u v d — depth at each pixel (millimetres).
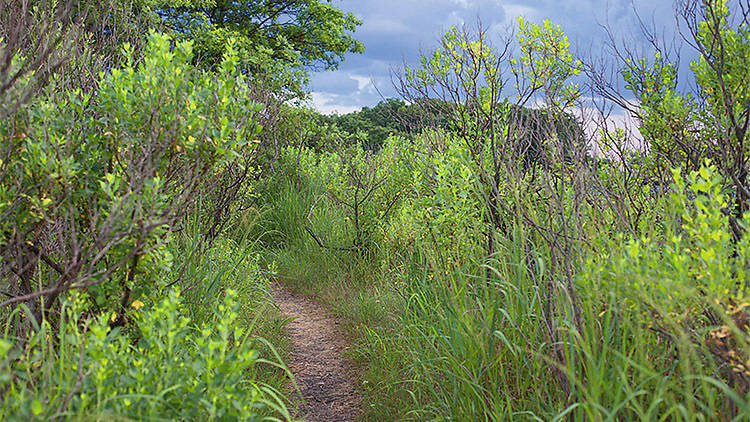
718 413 2270
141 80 2898
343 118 29859
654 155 4125
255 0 18953
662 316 2201
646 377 2303
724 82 3631
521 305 3240
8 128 2592
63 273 2658
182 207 3072
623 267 2299
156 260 3105
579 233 3062
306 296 7215
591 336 2592
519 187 3736
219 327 2369
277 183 10172
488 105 5035
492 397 2982
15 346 2561
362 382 4566
